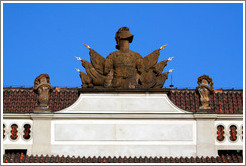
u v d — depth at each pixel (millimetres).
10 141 42031
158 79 43625
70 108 42594
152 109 42656
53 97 55094
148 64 43906
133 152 42125
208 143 42344
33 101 54844
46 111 42344
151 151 42156
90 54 44156
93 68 43875
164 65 44156
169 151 42188
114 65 43625
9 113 42062
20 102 54688
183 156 42156
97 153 42031
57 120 42469
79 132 42344
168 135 42438
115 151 42125
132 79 43344
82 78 43594
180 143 42344
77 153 42031
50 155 41875
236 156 42656
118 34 44438
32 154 41781
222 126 42812
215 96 55719
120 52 44062
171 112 42656
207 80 43250
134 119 42594
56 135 42219
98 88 42750
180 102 54938
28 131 42812
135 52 44281
